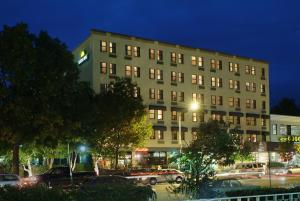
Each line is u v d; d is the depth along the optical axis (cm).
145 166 5319
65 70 3203
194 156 1728
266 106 7012
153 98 5725
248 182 3734
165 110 5797
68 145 3666
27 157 3906
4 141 2989
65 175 3366
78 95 3431
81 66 5712
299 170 4944
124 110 4066
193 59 6194
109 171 4272
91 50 5372
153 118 5678
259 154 5819
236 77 6669
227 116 6456
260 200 1521
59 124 3061
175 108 5884
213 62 6412
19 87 2973
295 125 7300
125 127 4100
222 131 1833
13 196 1084
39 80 3008
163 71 5859
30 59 2939
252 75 6888
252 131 6681
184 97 6016
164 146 5703
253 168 4419
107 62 5403
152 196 1359
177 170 3944
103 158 4519
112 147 4103
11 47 2942
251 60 6900
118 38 5525
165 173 3831
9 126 2917
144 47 5728
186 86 6059
